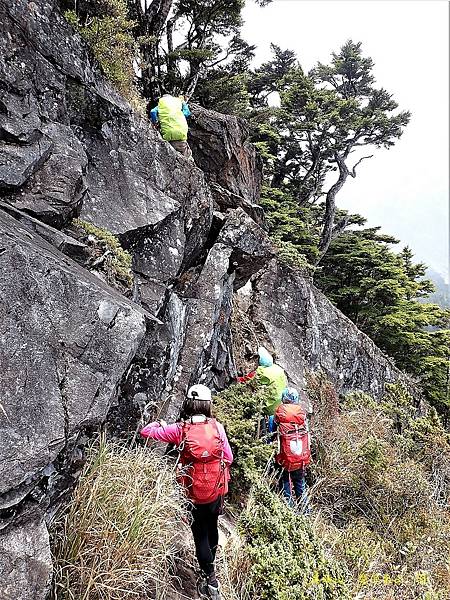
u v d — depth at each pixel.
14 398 2.19
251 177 10.97
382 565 5.05
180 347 5.14
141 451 3.35
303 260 11.88
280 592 3.31
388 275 18.91
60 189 3.67
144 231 4.84
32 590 2.12
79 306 2.59
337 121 20.06
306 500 5.58
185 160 5.91
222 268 6.71
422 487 7.06
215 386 6.56
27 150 3.54
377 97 22.02
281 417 5.54
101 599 2.52
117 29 5.92
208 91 12.99
